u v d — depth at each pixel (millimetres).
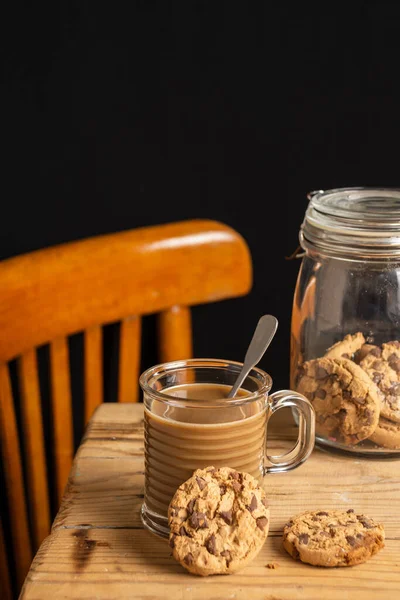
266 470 966
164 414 901
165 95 1463
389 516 938
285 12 1441
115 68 1451
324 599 844
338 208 987
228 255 1369
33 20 1428
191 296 1357
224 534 868
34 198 1490
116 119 1468
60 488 1346
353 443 1006
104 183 1491
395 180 1502
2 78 1443
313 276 1022
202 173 1498
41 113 1459
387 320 997
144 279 1326
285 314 1576
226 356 1604
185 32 1442
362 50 1455
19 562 1349
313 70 1462
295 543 879
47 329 1279
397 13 1442
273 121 1478
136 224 1515
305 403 960
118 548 893
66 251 1286
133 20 1437
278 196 1511
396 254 975
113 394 1619
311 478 987
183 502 879
